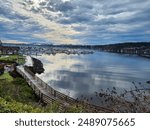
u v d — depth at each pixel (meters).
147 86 23.48
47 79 68.12
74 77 77.12
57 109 9.28
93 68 117.38
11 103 7.36
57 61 157.25
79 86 58.09
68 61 163.88
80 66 126.19
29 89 31.09
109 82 68.81
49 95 27.05
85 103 10.17
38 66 88.12
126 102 6.80
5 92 19.20
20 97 20.00
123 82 69.31
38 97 29.59
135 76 88.50
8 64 69.12
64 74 84.44
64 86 57.22
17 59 106.38
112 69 116.00
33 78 40.59
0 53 137.00
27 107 7.40
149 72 106.69
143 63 164.00
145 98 6.65
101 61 175.62
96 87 57.31
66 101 22.12
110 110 6.98
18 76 50.56
